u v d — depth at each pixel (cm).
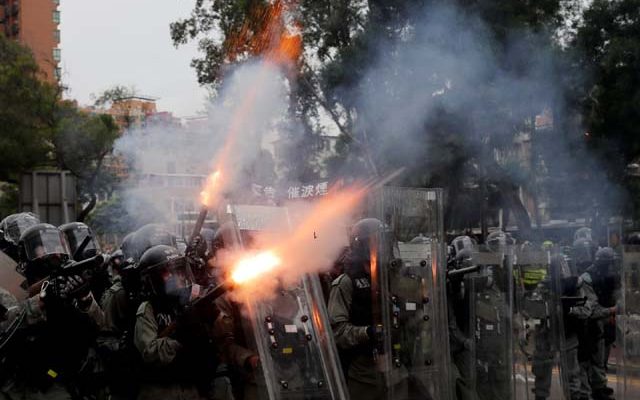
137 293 588
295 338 614
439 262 708
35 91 3080
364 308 668
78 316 560
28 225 738
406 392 674
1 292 583
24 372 557
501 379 823
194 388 570
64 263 619
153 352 552
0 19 7894
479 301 819
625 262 806
